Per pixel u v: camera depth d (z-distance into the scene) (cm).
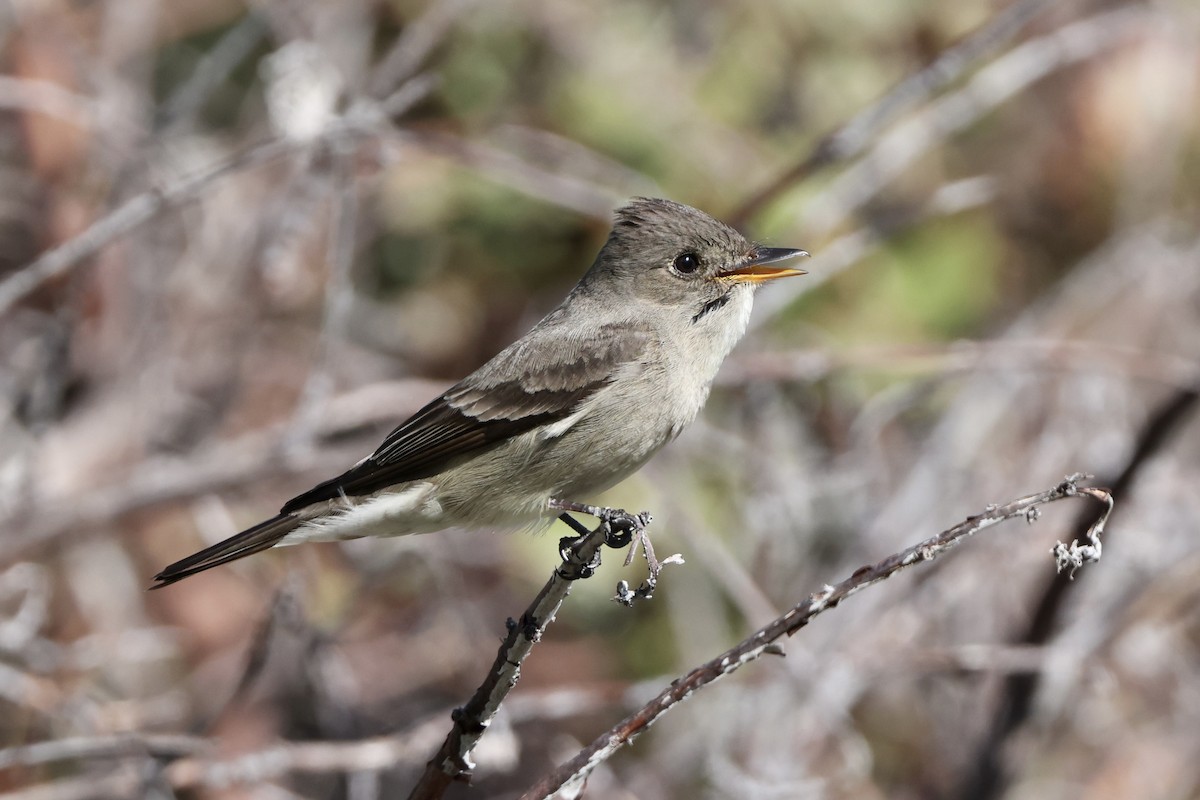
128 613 1246
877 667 1130
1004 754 1142
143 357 1284
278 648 1181
